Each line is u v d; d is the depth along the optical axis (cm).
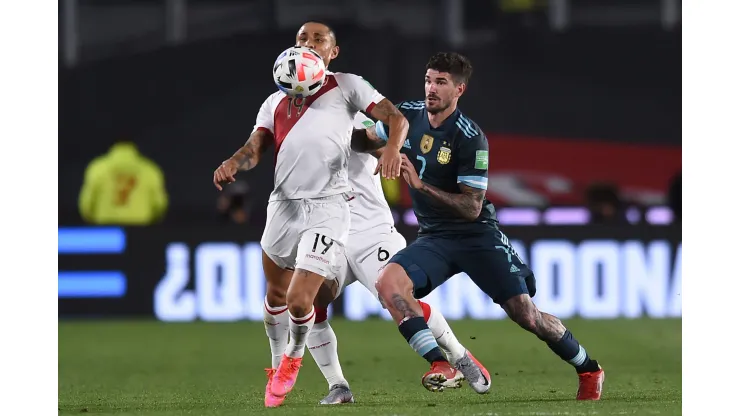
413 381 3033
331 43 2477
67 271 4931
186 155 6788
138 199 5697
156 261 4925
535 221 5156
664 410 2245
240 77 6931
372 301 4944
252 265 4912
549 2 7262
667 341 4153
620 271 4916
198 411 2333
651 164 6838
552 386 2847
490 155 6794
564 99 6919
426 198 2420
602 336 4303
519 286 2405
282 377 2406
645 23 7481
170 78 6900
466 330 4500
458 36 7131
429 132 2408
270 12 7331
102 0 7381
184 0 7444
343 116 2338
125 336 4441
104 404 2547
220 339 4344
